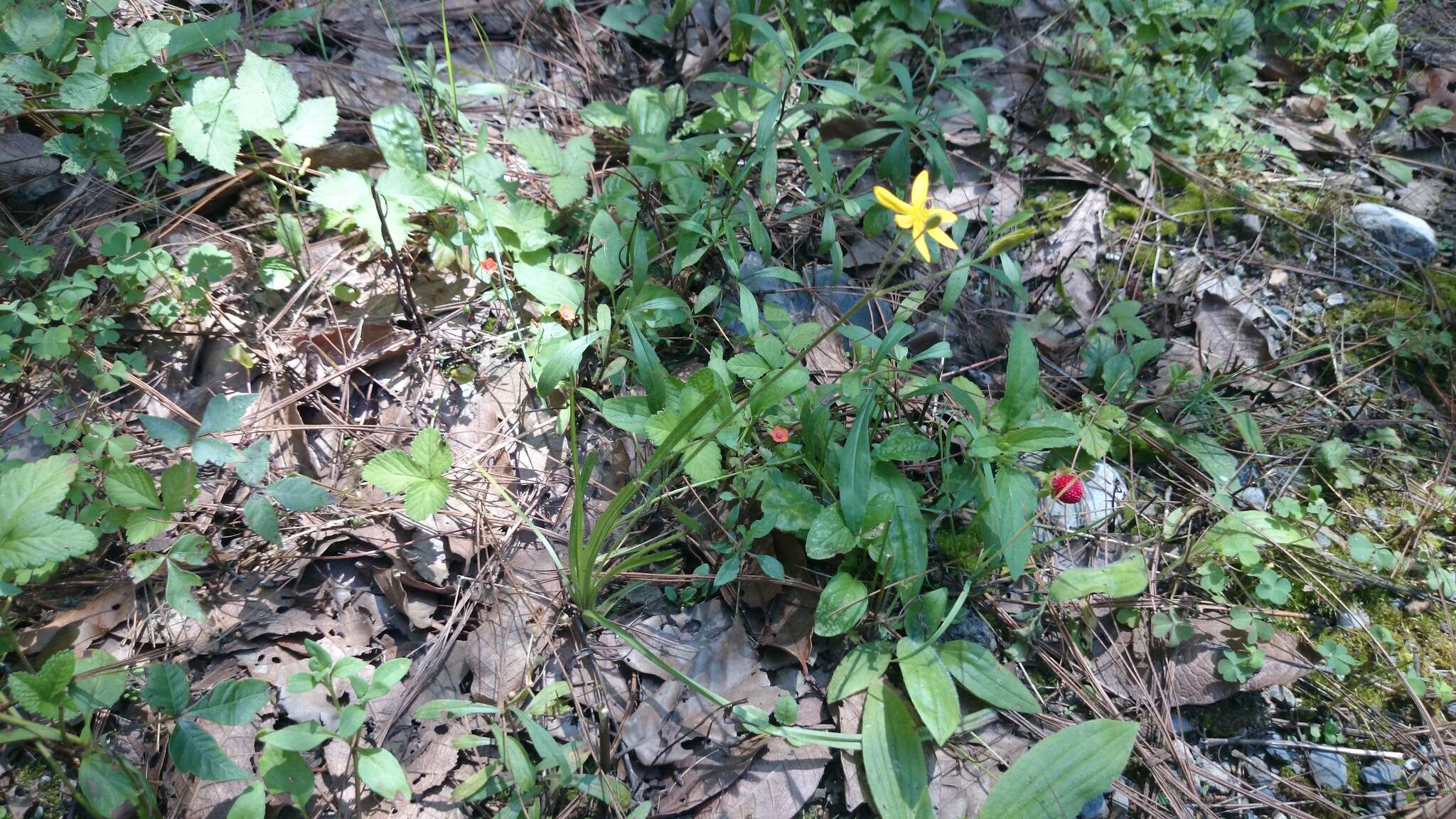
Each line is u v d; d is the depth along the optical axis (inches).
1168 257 19.7
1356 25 22.7
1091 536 16.0
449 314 17.0
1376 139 22.0
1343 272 19.8
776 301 17.8
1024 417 14.5
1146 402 17.3
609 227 15.4
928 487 16.0
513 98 19.6
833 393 14.8
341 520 14.5
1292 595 15.7
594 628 14.2
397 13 19.9
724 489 15.0
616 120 18.7
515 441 15.8
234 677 13.1
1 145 16.2
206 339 15.8
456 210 17.3
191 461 14.0
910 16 20.6
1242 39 21.8
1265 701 14.7
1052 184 20.5
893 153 18.0
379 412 15.9
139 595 13.5
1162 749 14.0
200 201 16.9
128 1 18.2
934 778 13.4
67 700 11.0
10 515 11.3
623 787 12.6
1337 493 16.9
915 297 16.5
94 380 14.5
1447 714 14.6
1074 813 12.5
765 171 16.4
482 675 13.6
